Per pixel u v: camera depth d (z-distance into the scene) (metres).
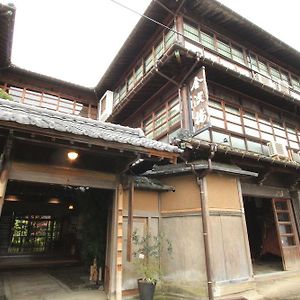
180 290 7.42
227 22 12.22
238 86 10.76
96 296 6.81
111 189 6.70
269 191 10.96
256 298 7.25
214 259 7.40
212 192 8.16
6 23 9.76
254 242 13.55
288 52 14.21
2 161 5.15
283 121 12.79
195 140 7.46
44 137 5.07
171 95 10.88
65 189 12.66
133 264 7.47
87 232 8.77
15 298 6.79
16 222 14.27
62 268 11.44
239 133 10.38
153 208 8.55
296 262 10.47
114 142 5.41
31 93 15.89
